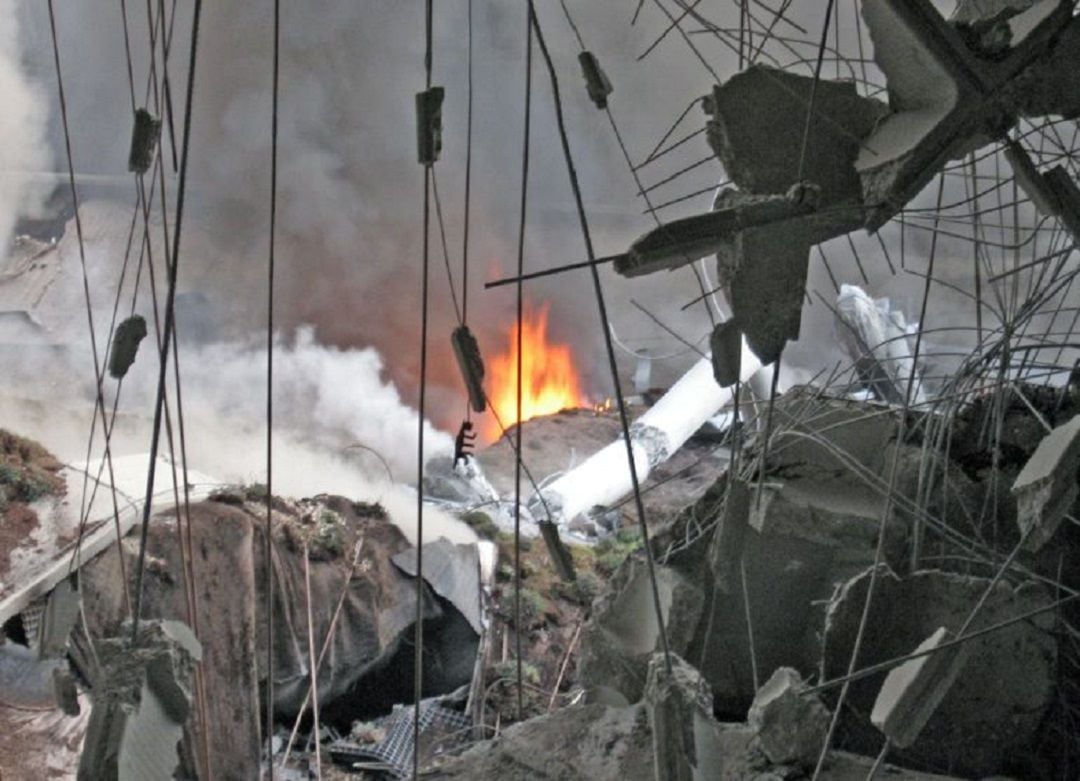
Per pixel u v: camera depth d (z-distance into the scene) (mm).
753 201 8547
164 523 26016
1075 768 12008
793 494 12664
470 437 11781
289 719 28391
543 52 7641
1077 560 12305
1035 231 11516
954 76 8367
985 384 13391
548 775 11141
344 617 28438
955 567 12398
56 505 25875
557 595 32875
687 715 7668
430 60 8156
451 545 31984
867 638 11750
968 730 11773
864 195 8883
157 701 7461
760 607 12617
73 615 9766
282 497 29938
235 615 25750
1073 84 8492
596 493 41562
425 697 29750
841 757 11141
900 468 12633
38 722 21953
